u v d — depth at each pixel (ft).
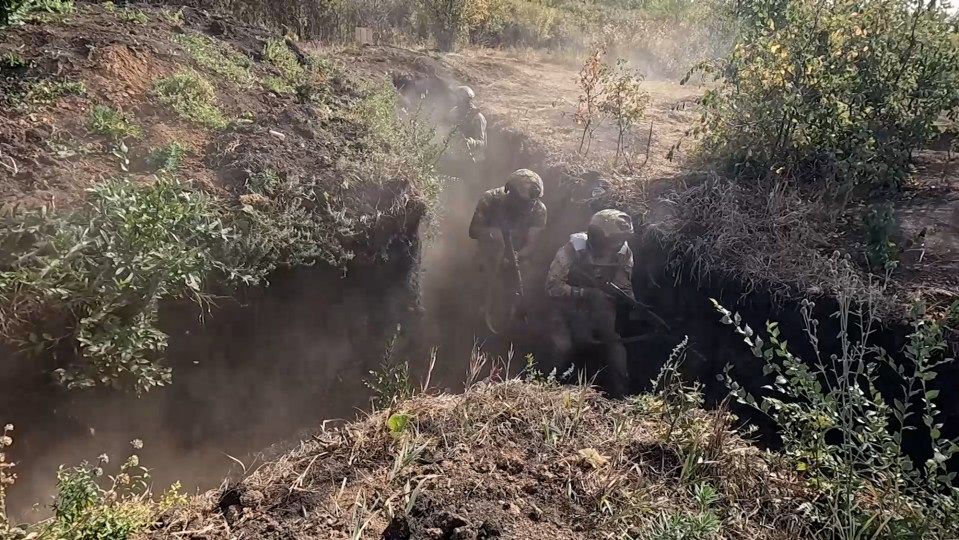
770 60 19.86
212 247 13.80
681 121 29.50
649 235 18.94
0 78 16.74
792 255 16.56
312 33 43.60
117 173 14.93
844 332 9.99
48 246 12.06
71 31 20.01
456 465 9.31
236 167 16.29
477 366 13.92
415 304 17.66
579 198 22.02
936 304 14.14
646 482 9.32
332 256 15.52
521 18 57.67
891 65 19.38
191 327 13.34
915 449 12.95
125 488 11.27
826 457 9.57
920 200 19.16
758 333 15.72
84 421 11.78
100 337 11.56
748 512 9.11
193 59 21.03
